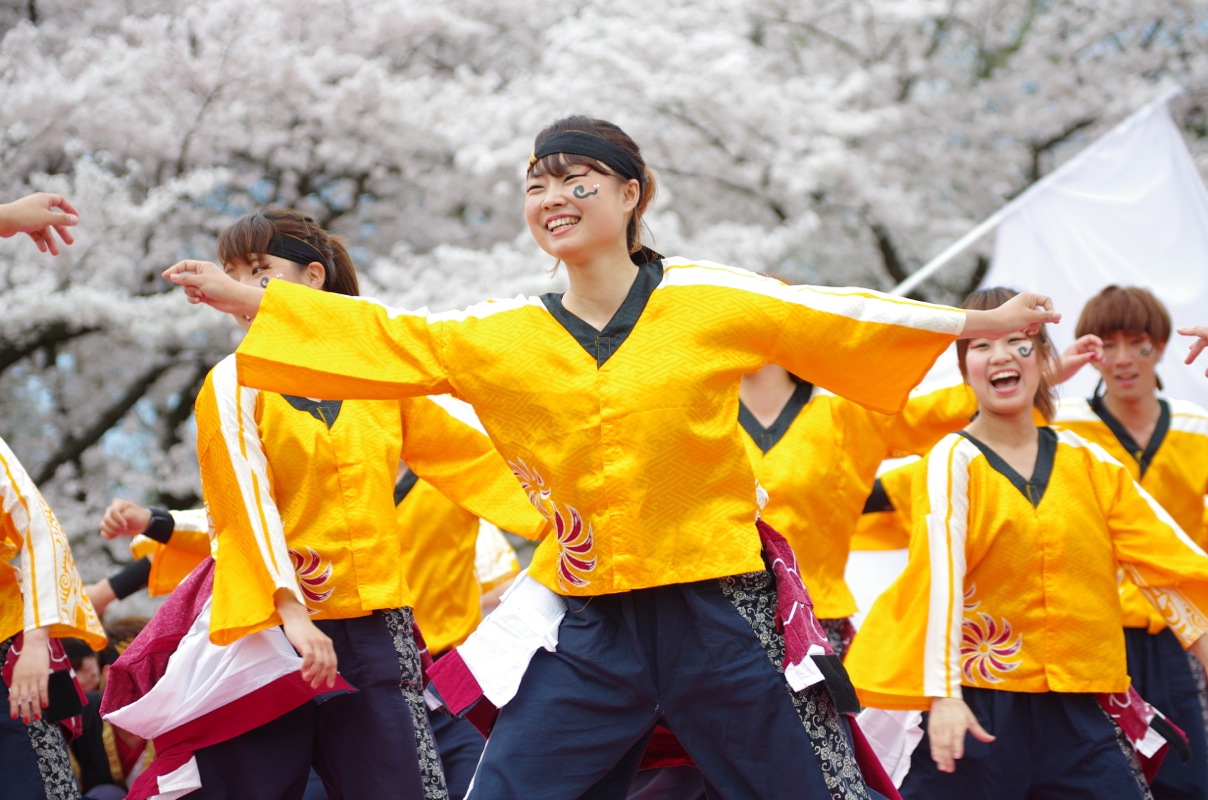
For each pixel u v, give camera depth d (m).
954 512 6.63
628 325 4.78
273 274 6.44
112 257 17.69
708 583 4.69
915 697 6.42
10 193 18.53
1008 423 6.82
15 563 6.68
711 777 4.79
